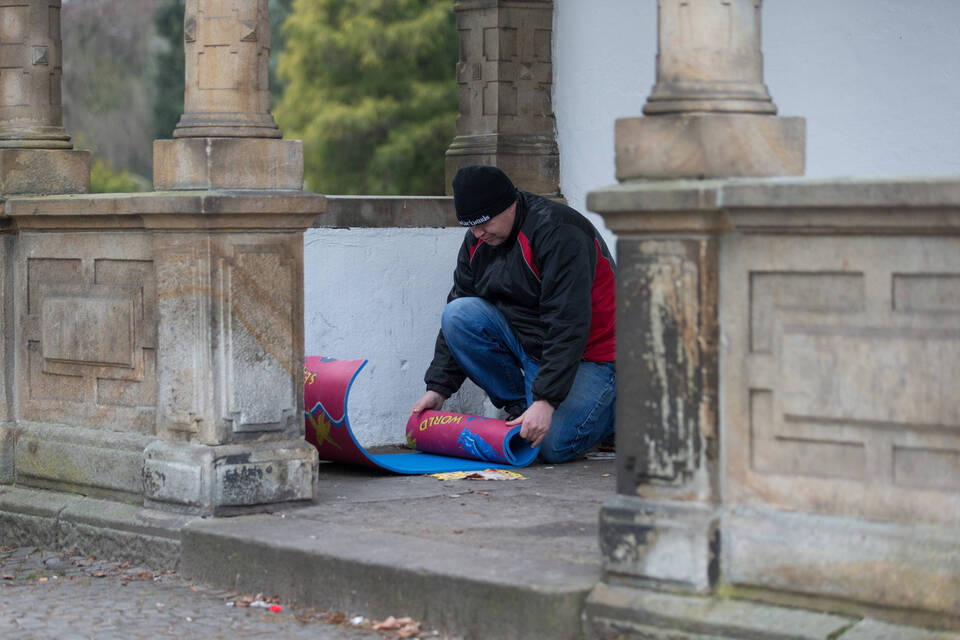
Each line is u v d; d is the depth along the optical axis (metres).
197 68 7.98
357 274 10.73
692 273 5.84
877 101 9.50
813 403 5.63
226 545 7.36
